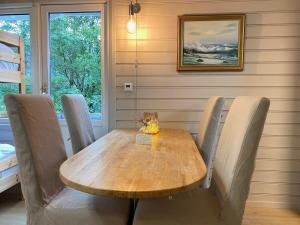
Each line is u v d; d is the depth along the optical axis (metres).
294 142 2.86
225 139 1.71
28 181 1.50
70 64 3.19
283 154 2.88
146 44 2.94
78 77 3.18
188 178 1.19
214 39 2.86
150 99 2.97
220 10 2.85
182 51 2.89
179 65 2.90
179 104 2.95
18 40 2.87
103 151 1.73
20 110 1.48
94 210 1.44
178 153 1.68
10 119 1.48
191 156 1.60
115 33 2.96
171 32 2.91
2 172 2.55
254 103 1.36
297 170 2.88
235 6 2.84
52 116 1.81
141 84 2.96
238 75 2.87
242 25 2.81
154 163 1.43
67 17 3.15
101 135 3.12
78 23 3.14
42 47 3.16
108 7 3.00
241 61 2.83
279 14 2.80
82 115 2.55
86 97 3.18
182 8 2.89
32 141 1.51
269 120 2.87
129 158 1.54
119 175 1.23
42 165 1.55
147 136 2.03
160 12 2.91
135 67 2.96
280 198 2.91
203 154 2.17
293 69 2.82
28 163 1.49
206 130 2.18
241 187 1.36
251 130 1.34
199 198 1.62
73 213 1.44
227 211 1.38
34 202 1.49
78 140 2.34
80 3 3.06
